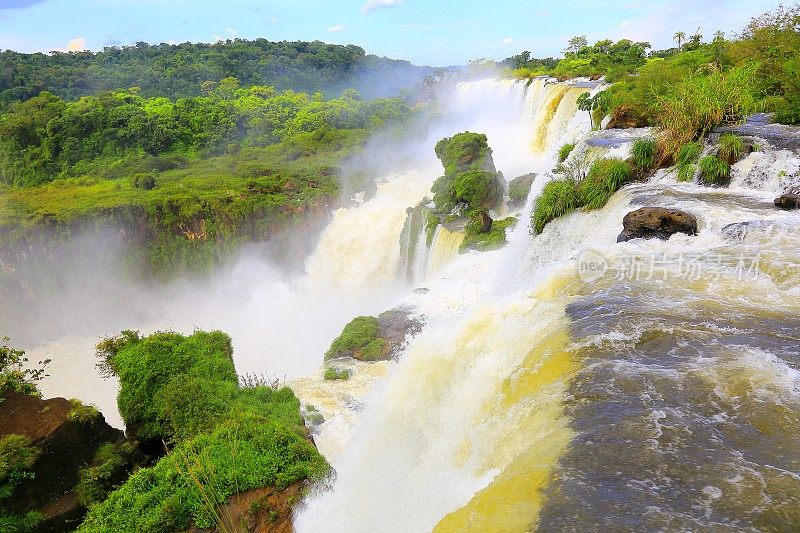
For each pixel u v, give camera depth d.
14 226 52.09
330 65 163.88
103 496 14.86
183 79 129.75
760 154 23.31
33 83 123.31
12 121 87.06
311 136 81.38
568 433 9.58
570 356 12.09
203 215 55.81
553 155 41.66
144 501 12.36
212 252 55.25
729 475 8.09
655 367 11.09
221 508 12.16
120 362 17.80
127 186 68.88
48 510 14.44
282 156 76.38
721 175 23.45
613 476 8.28
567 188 26.17
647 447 8.80
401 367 17.14
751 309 13.28
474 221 36.41
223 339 19.64
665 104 28.53
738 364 10.89
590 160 28.88
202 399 16.25
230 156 82.44
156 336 18.73
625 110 34.56
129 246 55.66
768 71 34.03
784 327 12.29
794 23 37.25
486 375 14.11
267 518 12.39
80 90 126.31
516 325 14.96
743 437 8.94
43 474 14.66
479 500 8.63
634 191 23.98
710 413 9.60
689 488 7.89
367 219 51.12
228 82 126.25
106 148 87.69
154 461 16.73
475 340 15.66
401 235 46.16
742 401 9.81
